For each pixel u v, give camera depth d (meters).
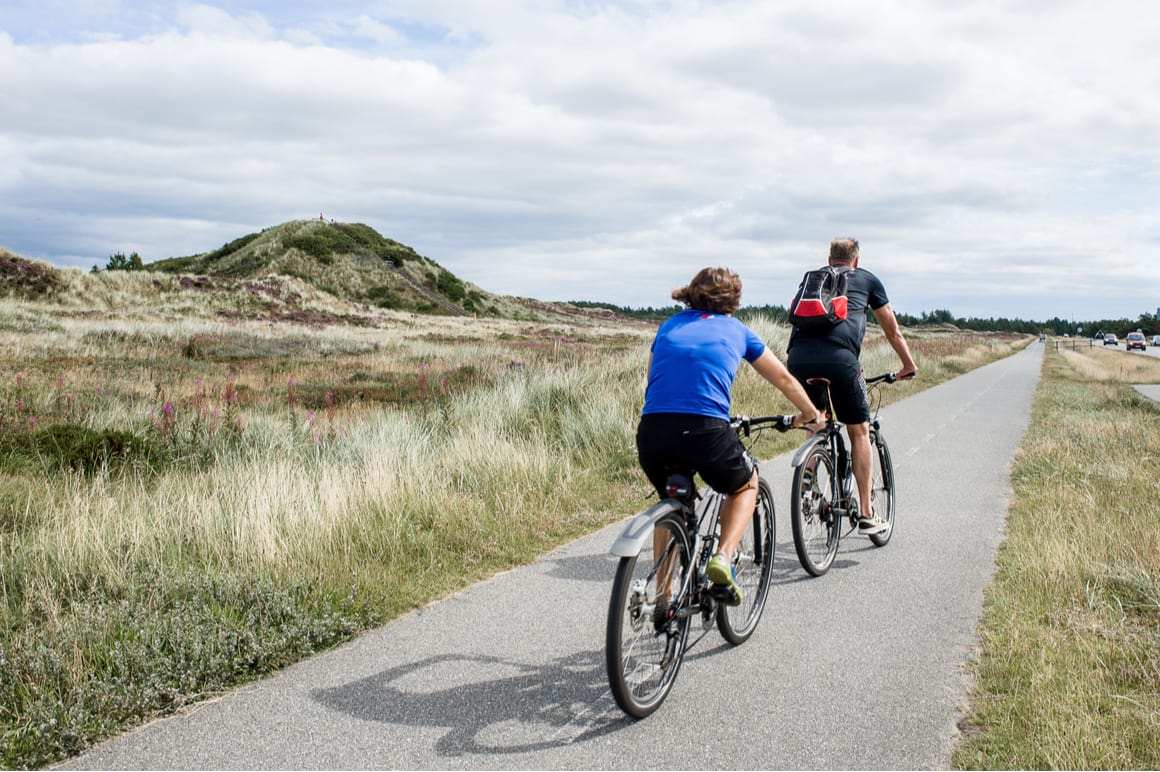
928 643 4.32
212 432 10.50
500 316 103.44
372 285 100.38
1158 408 17.67
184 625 4.15
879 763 3.12
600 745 3.26
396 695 3.70
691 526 3.83
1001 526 6.93
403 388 18.61
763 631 4.54
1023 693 3.62
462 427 10.73
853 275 5.73
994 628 4.49
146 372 19.78
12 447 9.16
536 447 8.93
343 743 3.27
